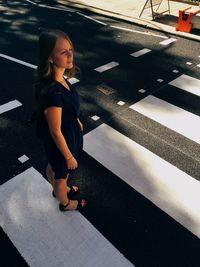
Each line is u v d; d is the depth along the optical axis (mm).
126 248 3566
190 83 6910
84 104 6020
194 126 5539
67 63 2617
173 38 9336
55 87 2600
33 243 3576
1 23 9969
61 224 3783
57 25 9977
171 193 4234
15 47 8289
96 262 3412
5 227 3729
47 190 4184
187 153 4934
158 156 4848
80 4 11969
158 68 7512
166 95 6430
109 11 11250
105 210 3988
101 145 5004
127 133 5305
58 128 2732
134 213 3965
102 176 4461
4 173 4438
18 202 4023
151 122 5602
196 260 3477
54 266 3359
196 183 4398
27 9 11453
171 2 12648
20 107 5852
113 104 6062
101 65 7543
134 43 8867
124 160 4742
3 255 3459
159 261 3455
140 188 4297
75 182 4355
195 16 10305
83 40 8922
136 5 12094
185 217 3924
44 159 4684
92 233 3705
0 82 6660
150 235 3713
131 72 7277
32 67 7324
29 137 5105
